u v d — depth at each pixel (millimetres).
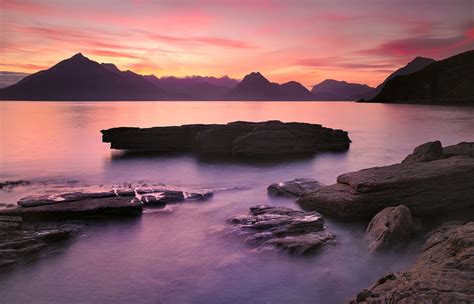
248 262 17672
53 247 19234
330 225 22781
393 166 26625
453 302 9969
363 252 18656
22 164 43688
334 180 36188
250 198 29172
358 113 178250
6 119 122250
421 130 86688
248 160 47156
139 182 34812
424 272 12141
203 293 15305
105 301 14766
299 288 15586
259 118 129375
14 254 17469
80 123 103812
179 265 17672
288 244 18484
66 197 25516
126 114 157625
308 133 55125
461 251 13086
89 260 18172
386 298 11141
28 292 15344
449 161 25844
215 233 21172
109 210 23984
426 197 23234
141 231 21906
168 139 55750
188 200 28078
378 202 23141
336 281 16047
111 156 49656
